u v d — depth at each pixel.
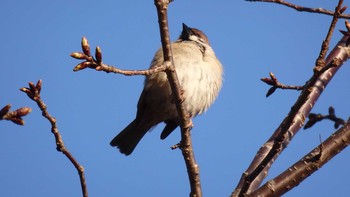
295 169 7.64
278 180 7.58
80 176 7.07
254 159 8.42
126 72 6.51
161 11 7.08
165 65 7.28
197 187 7.79
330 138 7.86
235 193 7.91
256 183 7.97
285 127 6.75
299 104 6.59
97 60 6.13
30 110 5.61
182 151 7.86
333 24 6.23
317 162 7.63
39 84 6.67
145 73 6.88
